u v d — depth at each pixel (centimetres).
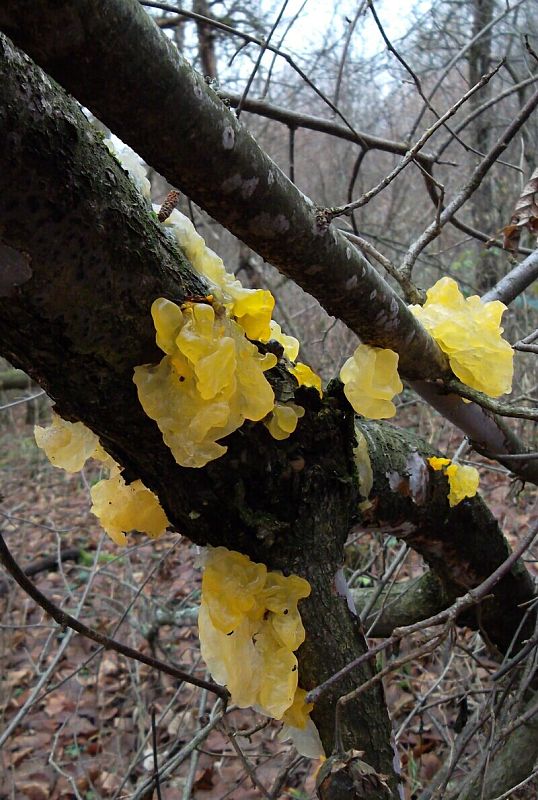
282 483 46
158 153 35
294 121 77
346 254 42
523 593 68
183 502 45
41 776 106
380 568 108
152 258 40
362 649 48
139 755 90
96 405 42
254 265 150
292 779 93
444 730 79
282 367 47
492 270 161
